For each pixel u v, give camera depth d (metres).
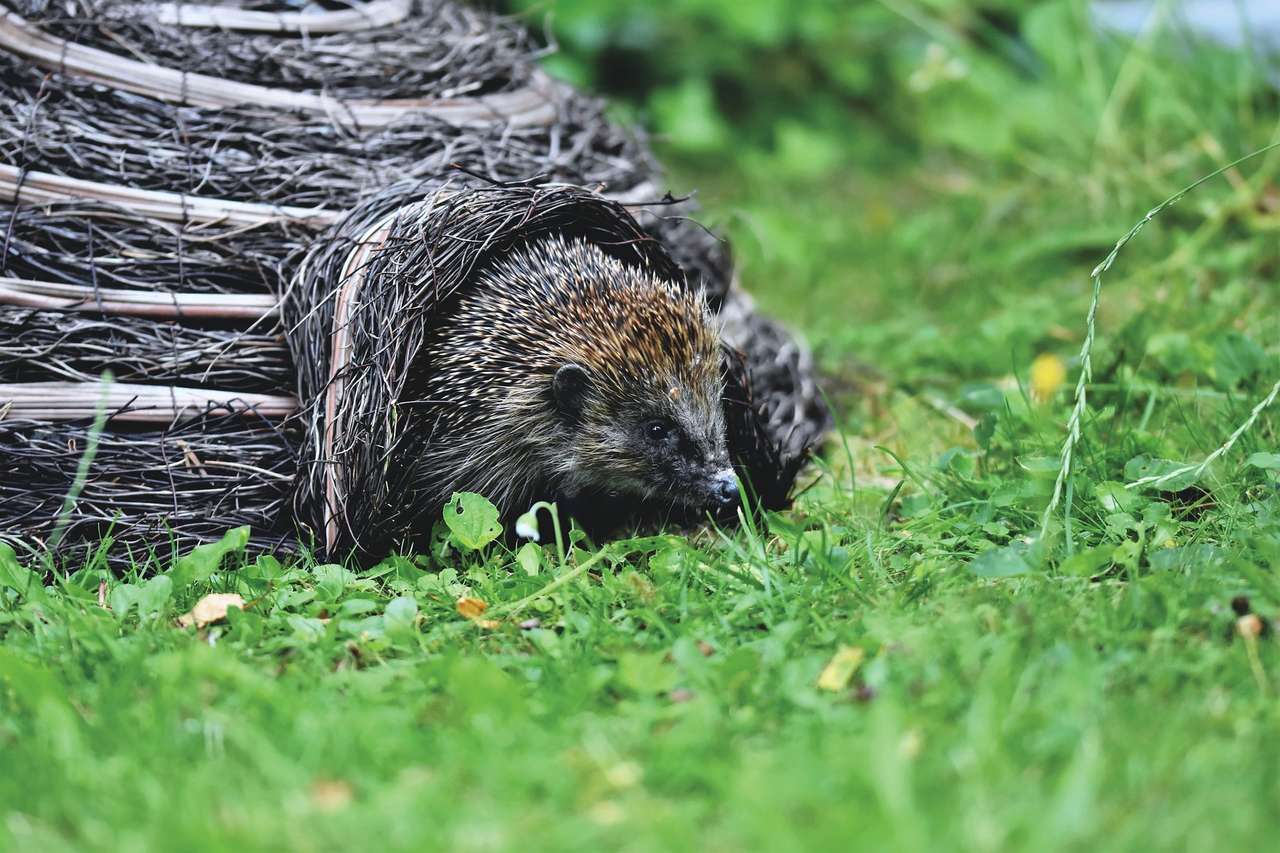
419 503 9.77
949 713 6.40
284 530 9.58
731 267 12.51
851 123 22.05
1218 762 5.75
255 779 5.99
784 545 9.36
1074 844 5.21
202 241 9.83
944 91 21.08
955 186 19.14
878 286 16.62
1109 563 8.38
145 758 6.16
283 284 9.85
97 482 9.27
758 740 6.31
